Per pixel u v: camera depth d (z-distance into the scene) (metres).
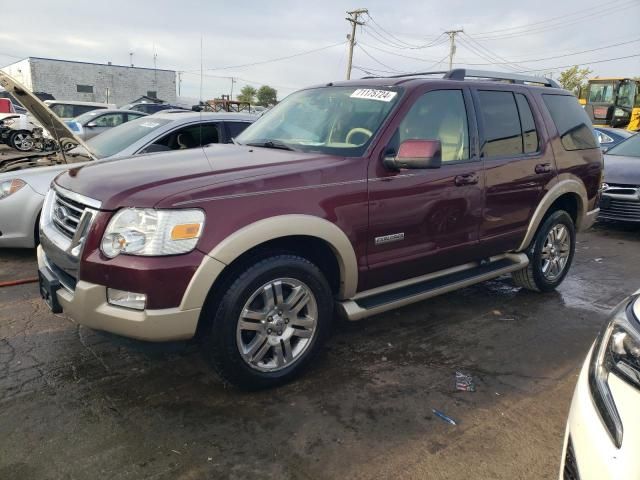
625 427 1.61
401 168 3.38
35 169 5.47
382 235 3.45
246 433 2.75
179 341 2.81
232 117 6.38
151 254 2.63
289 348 3.18
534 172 4.47
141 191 2.75
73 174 3.34
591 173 5.14
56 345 3.63
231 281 2.90
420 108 3.72
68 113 16.09
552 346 3.92
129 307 2.71
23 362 3.40
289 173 3.06
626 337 1.80
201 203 2.74
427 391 3.22
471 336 4.05
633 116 18.58
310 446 2.66
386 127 3.49
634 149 8.67
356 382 3.30
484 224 4.13
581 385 1.95
